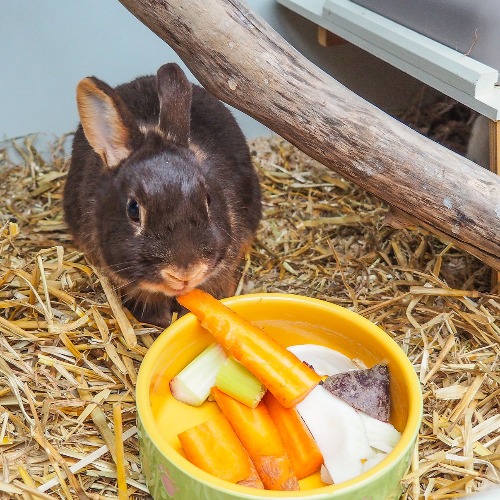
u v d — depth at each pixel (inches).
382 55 24.4
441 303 22.1
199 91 24.5
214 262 18.1
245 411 16.6
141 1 17.0
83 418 18.0
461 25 21.7
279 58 17.5
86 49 27.5
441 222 18.8
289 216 26.4
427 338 20.6
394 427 17.1
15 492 16.3
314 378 16.6
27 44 26.7
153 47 28.2
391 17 24.5
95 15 26.9
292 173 28.5
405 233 24.9
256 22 17.3
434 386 19.3
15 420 17.8
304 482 16.3
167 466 14.9
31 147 28.2
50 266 22.5
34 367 19.2
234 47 17.2
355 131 18.0
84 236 21.6
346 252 24.6
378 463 15.2
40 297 21.2
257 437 16.3
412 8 23.4
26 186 27.3
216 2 16.9
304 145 18.4
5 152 28.2
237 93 17.8
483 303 21.6
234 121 24.8
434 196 18.5
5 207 26.2
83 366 19.5
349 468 15.8
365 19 24.9
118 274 19.0
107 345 19.6
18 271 21.7
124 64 28.2
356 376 17.1
